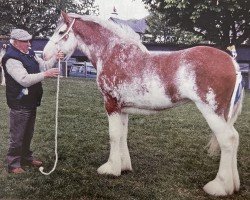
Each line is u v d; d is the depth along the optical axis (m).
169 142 6.04
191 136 6.48
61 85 12.73
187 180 4.29
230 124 3.91
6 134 5.85
